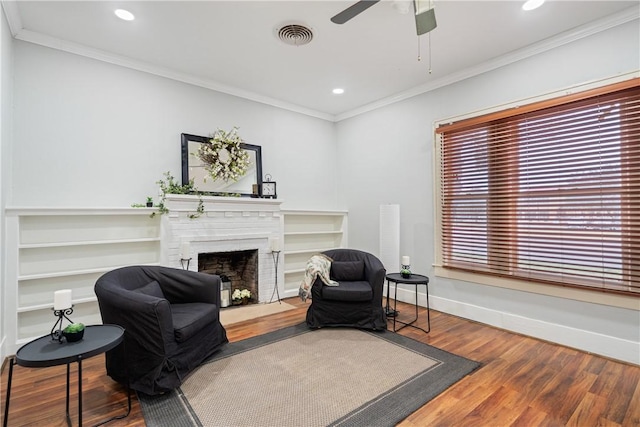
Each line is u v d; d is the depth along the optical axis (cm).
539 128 296
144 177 340
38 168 284
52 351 158
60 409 189
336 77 372
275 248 407
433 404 195
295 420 179
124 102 329
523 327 305
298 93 421
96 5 242
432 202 385
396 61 332
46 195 287
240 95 411
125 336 203
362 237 475
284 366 242
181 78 364
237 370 235
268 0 237
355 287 323
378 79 376
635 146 245
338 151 515
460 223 357
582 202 271
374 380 222
